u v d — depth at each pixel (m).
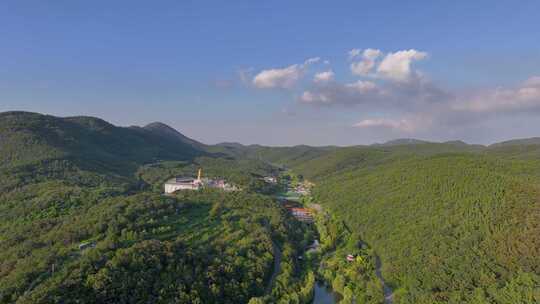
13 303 113.31
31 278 126.31
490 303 137.75
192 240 188.75
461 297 147.25
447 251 181.75
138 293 129.00
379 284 168.25
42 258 139.75
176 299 132.25
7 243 164.12
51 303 110.50
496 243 169.75
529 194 190.38
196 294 137.88
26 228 179.38
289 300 149.12
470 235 184.75
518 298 133.75
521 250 158.00
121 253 142.25
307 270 188.12
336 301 166.25
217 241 191.62
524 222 172.62
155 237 180.00
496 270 156.12
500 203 194.62
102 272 128.50
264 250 192.75
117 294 125.00
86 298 118.31
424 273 172.62
